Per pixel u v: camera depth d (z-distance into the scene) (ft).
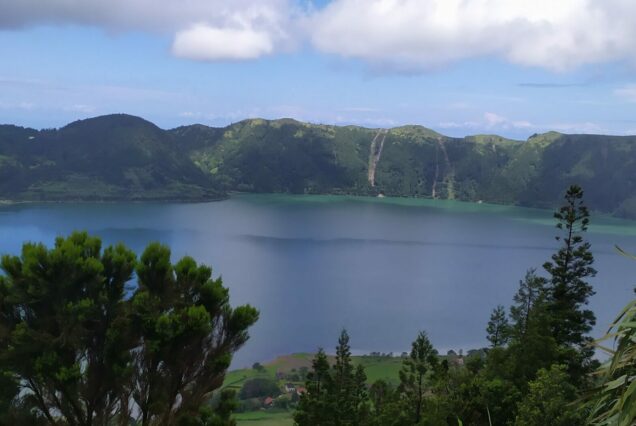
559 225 137.28
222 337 50.29
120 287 48.91
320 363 134.31
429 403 99.55
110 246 51.49
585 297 134.00
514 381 106.01
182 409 47.52
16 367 43.47
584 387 101.65
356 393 139.33
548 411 78.43
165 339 44.57
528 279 150.61
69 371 41.81
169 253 50.80
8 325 44.93
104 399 46.50
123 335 45.57
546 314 123.03
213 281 52.03
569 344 125.80
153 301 47.60
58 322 43.73
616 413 22.70
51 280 44.50
